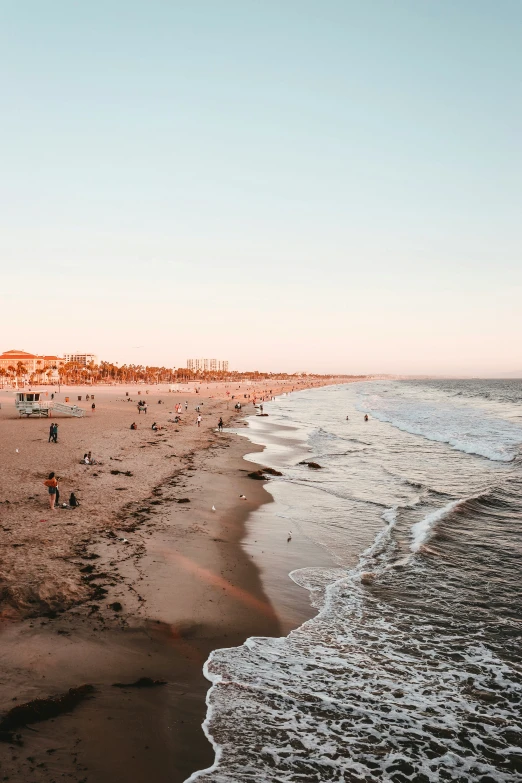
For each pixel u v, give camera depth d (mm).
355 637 11203
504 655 10586
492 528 19391
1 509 18375
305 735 7973
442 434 50094
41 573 12750
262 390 181000
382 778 7195
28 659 9203
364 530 19297
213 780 6910
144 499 21719
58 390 143250
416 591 13719
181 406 85375
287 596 13258
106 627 10578
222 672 9508
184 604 12039
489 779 7270
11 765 6785
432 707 8844
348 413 82125
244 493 24719
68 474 24828
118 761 7074
